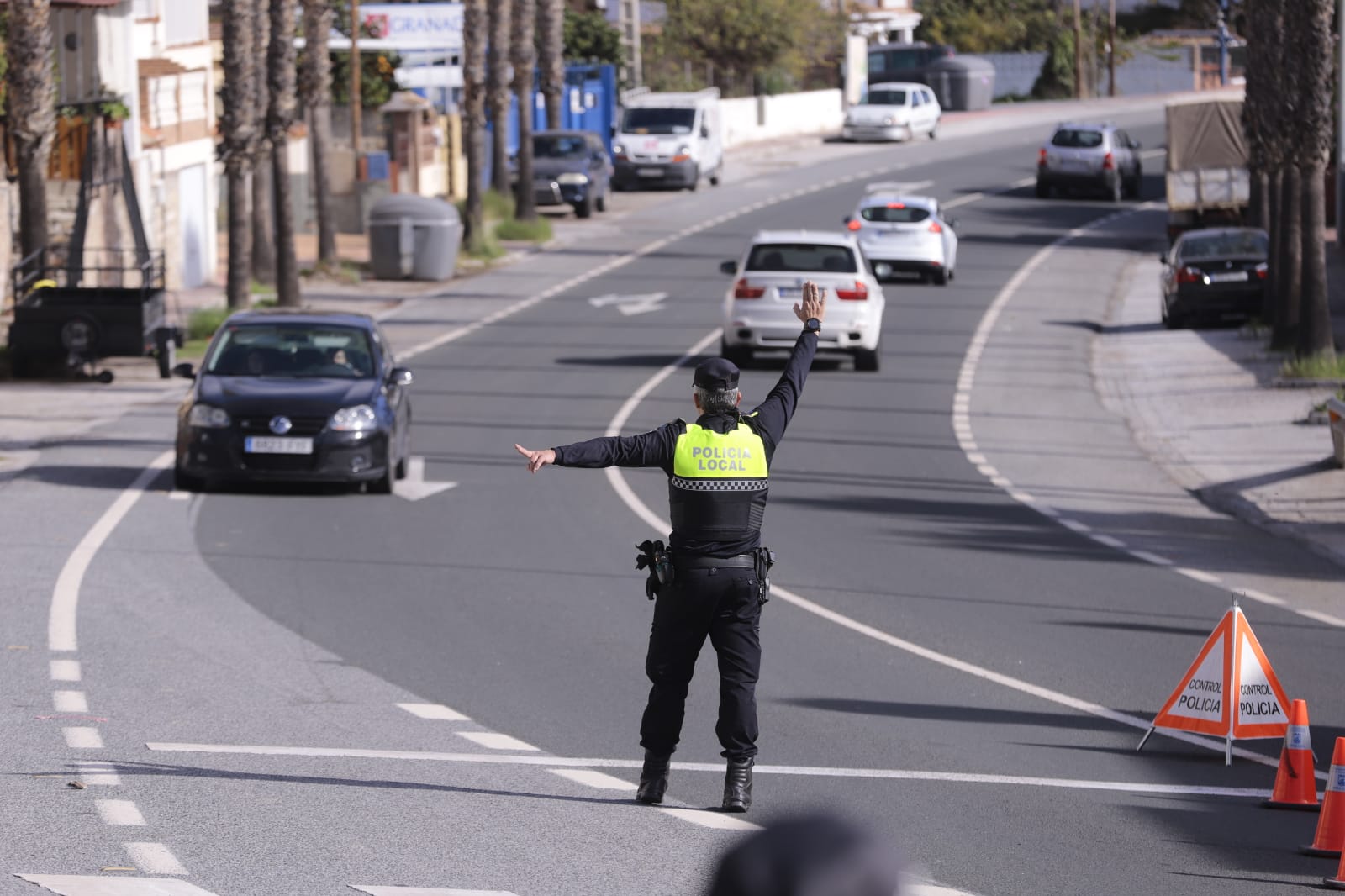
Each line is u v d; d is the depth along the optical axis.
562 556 50.00
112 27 110.25
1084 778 29.86
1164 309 108.94
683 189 191.88
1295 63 82.94
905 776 29.48
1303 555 53.16
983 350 100.12
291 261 110.25
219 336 61.88
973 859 24.75
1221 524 58.34
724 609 25.89
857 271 90.81
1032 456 70.69
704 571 25.55
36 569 45.69
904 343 102.75
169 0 127.44
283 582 45.44
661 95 196.00
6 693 33.09
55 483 59.62
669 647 26.11
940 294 123.88
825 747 31.34
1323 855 25.25
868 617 43.38
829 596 45.78
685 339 103.31
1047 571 49.88
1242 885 23.83
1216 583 48.69
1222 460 69.50
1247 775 30.62
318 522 54.22
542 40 175.88
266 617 41.19
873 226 126.31
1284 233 91.94
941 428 77.06
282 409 57.59
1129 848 25.61
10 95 87.50
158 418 75.69
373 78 175.25
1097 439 75.00
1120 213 175.50
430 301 119.38
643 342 102.00
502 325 108.62
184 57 125.50
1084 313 116.69
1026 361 96.81
